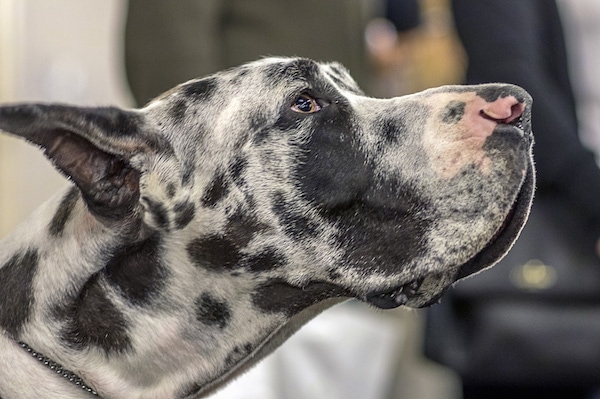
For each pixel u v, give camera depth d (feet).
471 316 14.03
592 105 14.07
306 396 15.92
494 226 9.95
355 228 10.25
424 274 10.12
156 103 10.58
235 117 10.39
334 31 16.05
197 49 14.76
